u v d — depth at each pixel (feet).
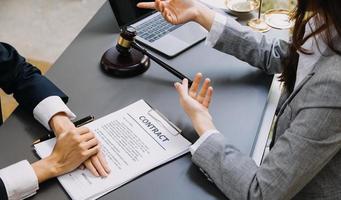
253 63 3.93
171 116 3.39
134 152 3.05
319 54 2.74
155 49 4.13
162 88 3.69
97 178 2.86
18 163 2.90
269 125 3.37
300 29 2.89
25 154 3.08
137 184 2.84
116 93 3.64
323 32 2.60
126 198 2.74
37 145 3.14
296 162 2.58
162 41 4.23
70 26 10.16
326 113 2.48
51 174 2.85
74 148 2.98
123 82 3.77
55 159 2.95
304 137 2.55
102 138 3.16
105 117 3.36
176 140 3.15
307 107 2.58
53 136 3.23
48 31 9.98
